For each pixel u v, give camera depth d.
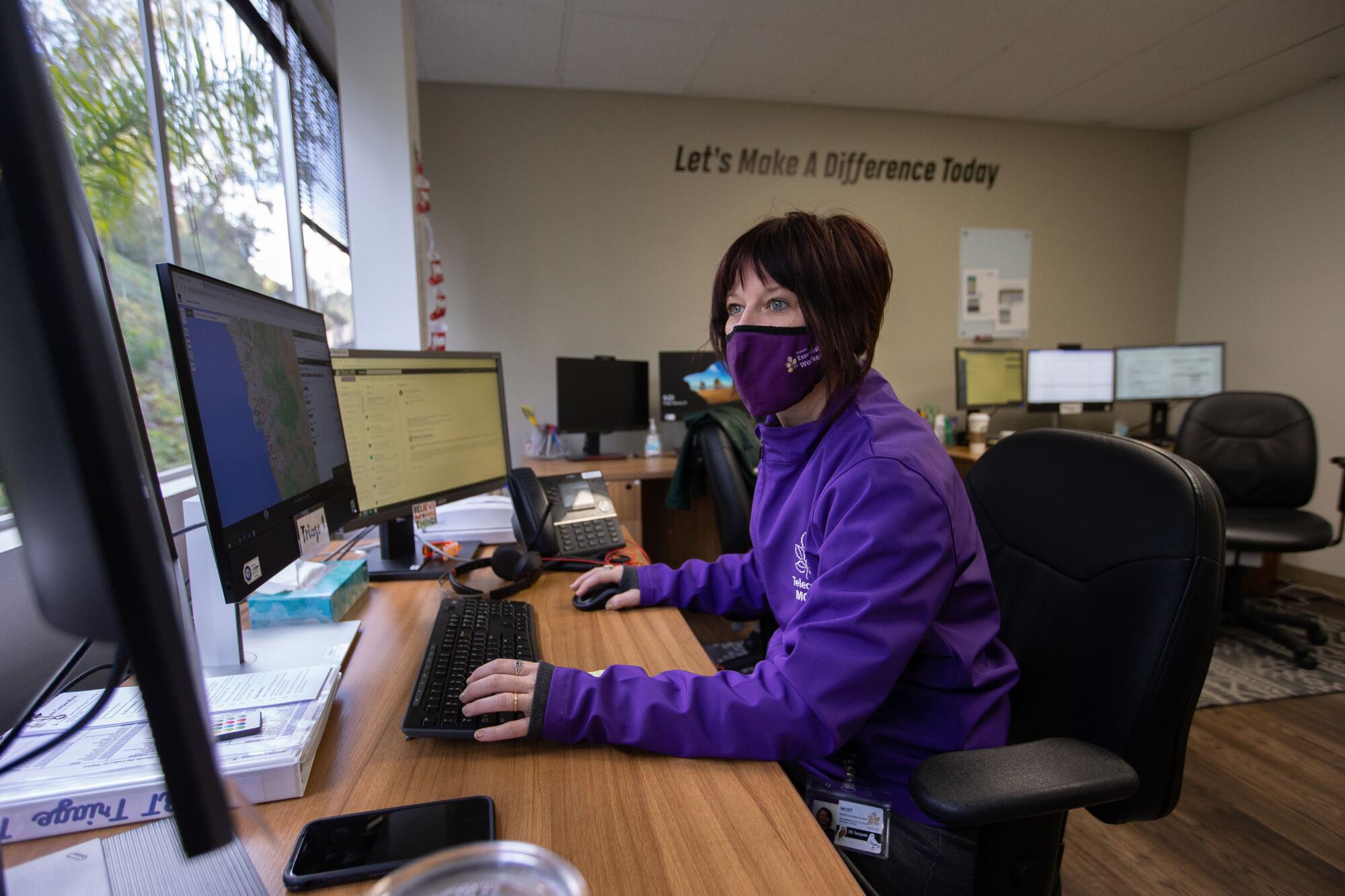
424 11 2.53
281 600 0.93
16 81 0.27
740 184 3.50
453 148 3.18
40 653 0.71
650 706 0.63
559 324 3.37
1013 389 3.64
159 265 0.59
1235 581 2.64
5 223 0.27
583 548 1.33
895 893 0.73
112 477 0.29
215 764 0.31
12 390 0.30
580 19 2.61
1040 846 0.66
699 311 3.51
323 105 2.74
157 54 1.50
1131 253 4.05
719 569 1.08
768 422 0.91
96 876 0.46
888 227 3.72
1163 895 1.38
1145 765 0.71
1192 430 2.88
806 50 2.92
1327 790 1.71
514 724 0.62
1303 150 3.45
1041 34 2.81
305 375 0.93
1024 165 3.85
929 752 0.75
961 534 0.72
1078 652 0.79
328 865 0.46
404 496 1.25
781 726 0.61
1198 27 2.78
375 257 2.34
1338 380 3.34
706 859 0.49
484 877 0.32
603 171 3.34
